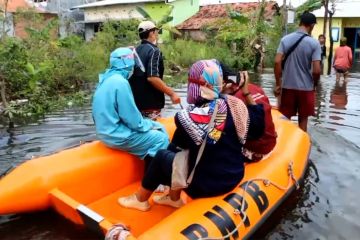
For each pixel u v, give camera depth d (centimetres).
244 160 411
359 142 626
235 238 324
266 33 1908
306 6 1781
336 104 911
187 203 361
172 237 295
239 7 2695
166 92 507
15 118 812
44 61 1162
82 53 1452
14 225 372
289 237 358
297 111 608
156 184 369
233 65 1820
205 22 2572
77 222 364
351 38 2706
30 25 1648
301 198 430
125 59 418
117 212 382
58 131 698
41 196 367
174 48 1975
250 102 361
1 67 986
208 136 324
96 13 2731
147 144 422
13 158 555
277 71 593
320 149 588
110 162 412
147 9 2566
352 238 359
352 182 474
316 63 571
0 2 2139
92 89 1210
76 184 387
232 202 341
